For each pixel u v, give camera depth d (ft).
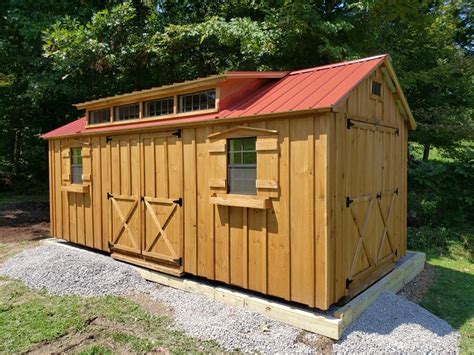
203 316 15.31
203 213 17.60
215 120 16.39
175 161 18.80
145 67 41.04
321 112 13.41
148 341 13.42
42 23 38.45
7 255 25.48
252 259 15.75
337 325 13.15
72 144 25.21
